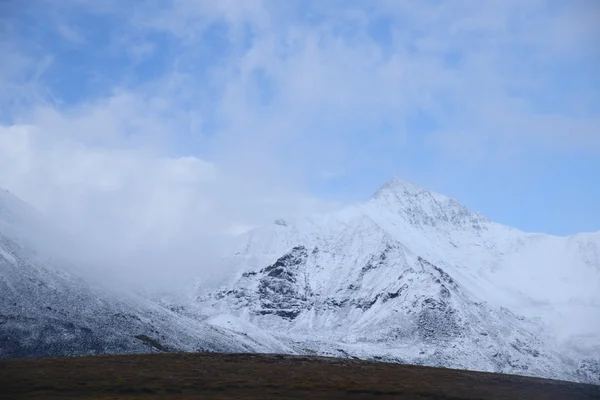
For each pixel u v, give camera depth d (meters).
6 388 131.88
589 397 166.38
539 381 190.88
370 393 146.62
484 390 165.00
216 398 130.38
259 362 193.50
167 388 137.25
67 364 166.62
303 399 135.50
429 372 199.25
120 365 169.00
